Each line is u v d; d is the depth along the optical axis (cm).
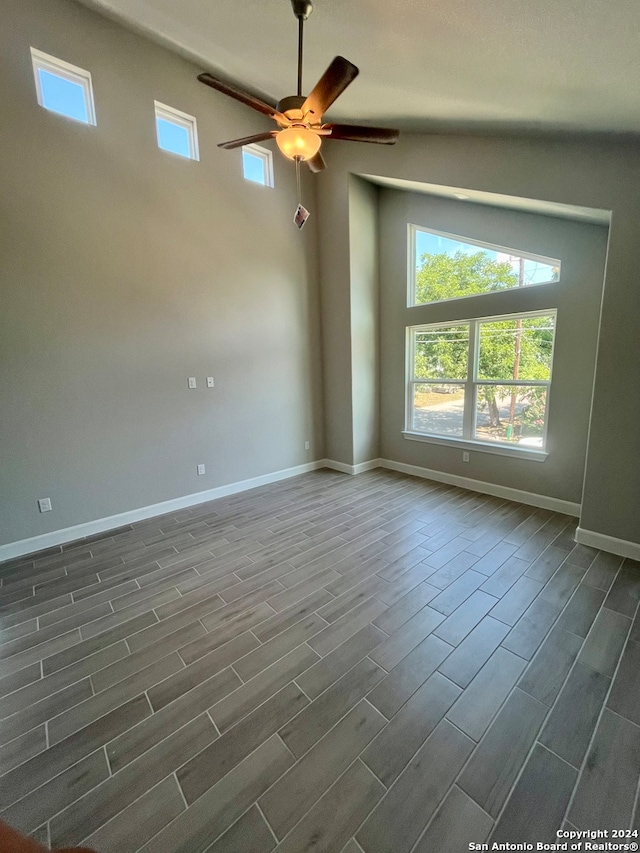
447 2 147
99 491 337
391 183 401
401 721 155
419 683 174
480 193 313
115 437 342
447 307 418
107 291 325
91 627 217
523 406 379
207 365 396
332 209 448
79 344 315
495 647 195
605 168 248
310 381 495
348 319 459
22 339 289
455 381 430
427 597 236
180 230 362
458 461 435
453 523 340
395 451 503
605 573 257
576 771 135
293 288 461
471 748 144
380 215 464
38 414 301
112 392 336
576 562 272
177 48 330
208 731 153
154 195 343
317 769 138
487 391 405
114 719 160
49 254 294
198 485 402
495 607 225
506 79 196
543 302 346
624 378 265
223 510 383
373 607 228
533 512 361
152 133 337
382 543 307
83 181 304
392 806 126
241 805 127
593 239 312
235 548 305
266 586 252
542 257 344
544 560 276
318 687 173
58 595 247
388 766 138
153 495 370
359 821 122
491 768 137
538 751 142
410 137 350
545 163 270
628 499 273
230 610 228
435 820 122
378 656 190
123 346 339
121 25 310
